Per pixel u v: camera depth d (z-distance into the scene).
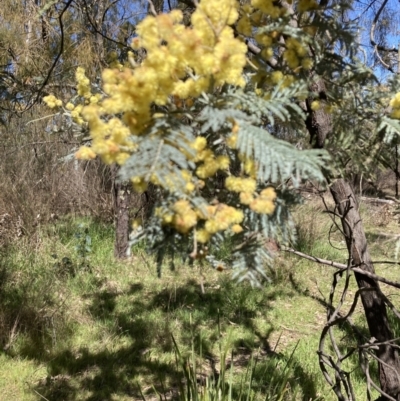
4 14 4.57
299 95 0.99
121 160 0.82
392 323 3.79
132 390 3.01
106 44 4.97
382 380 1.92
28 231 5.46
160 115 0.85
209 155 0.87
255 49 1.42
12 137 6.11
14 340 3.44
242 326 3.98
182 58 0.81
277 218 0.92
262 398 2.82
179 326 3.91
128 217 5.55
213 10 0.86
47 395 2.92
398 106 1.08
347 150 1.16
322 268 5.40
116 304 4.31
